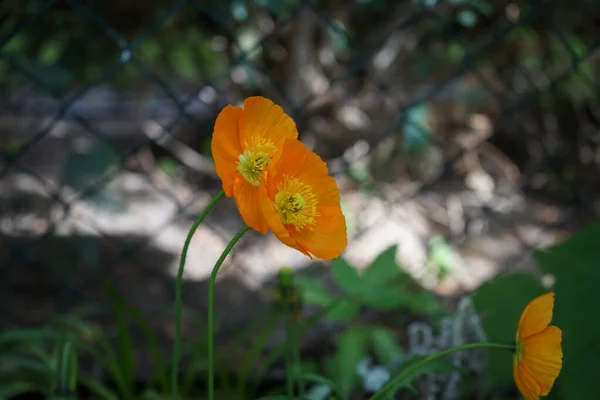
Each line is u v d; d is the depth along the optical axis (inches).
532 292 29.1
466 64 38.7
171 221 42.1
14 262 43.7
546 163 50.3
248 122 20.7
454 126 67.5
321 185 20.9
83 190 44.9
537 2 38.1
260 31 54.7
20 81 48.3
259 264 49.3
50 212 48.4
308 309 41.1
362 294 32.6
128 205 51.6
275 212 19.4
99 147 45.6
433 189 62.7
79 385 34.1
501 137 67.3
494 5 54.1
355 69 37.5
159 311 35.4
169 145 63.2
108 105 64.4
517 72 62.8
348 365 31.9
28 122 59.9
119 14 47.8
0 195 49.5
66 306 42.8
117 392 34.1
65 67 48.1
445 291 47.6
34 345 32.8
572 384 27.6
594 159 65.0
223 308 43.5
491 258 53.8
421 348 31.0
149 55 51.4
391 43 58.8
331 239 20.9
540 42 58.1
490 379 28.5
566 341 28.2
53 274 43.5
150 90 59.7
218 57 56.1
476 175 65.3
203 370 34.5
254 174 20.4
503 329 28.7
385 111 61.3
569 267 29.6
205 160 62.5
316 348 38.1
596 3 55.2
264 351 37.1
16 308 42.2
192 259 49.8
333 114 60.2
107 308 42.5
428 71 61.7
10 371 33.4
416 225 57.7
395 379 22.8
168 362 35.5
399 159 62.4
